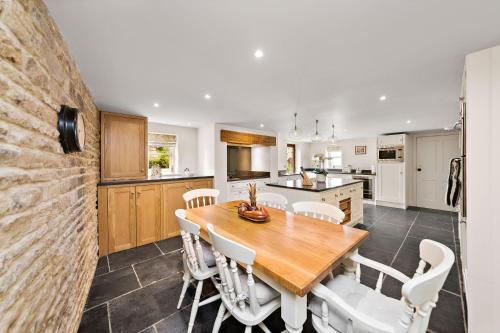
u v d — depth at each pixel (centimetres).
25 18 76
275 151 544
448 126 438
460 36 127
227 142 429
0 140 59
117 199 284
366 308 110
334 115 337
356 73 180
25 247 73
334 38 129
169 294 192
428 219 438
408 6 102
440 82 200
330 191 330
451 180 200
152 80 193
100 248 269
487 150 128
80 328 152
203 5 101
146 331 150
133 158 322
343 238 142
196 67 168
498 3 99
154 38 128
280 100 256
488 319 128
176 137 430
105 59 152
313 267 105
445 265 85
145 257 266
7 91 63
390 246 298
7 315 61
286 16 109
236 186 443
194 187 368
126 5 99
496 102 126
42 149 88
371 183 586
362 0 98
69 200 129
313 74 182
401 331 82
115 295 190
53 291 100
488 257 128
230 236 147
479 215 131
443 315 163
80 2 96
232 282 124
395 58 155
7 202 62
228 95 237
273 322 157
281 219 188
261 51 144
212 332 140
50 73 101
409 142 552
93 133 239
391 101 260
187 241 155
